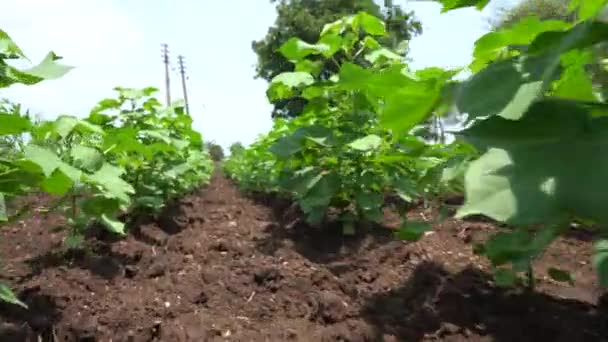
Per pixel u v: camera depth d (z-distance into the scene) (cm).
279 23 2080
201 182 791
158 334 227
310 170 367
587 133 86
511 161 86
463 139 96
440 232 353
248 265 312
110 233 392
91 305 252
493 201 81
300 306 249
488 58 162
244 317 243
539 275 257
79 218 319
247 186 764
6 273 297
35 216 453
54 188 208
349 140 332
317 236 378
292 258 324
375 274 284
